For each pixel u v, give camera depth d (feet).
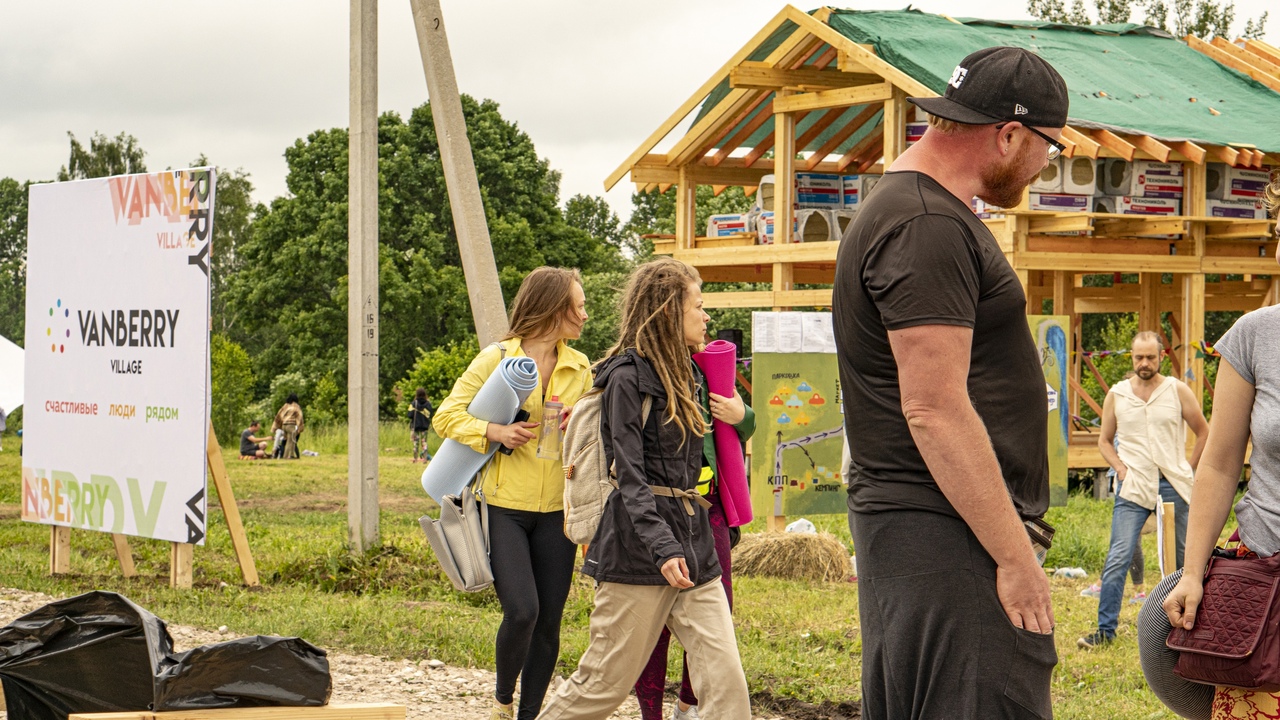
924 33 58.59
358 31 34.04
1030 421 9.61
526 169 182.09
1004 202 10.03
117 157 240.73
